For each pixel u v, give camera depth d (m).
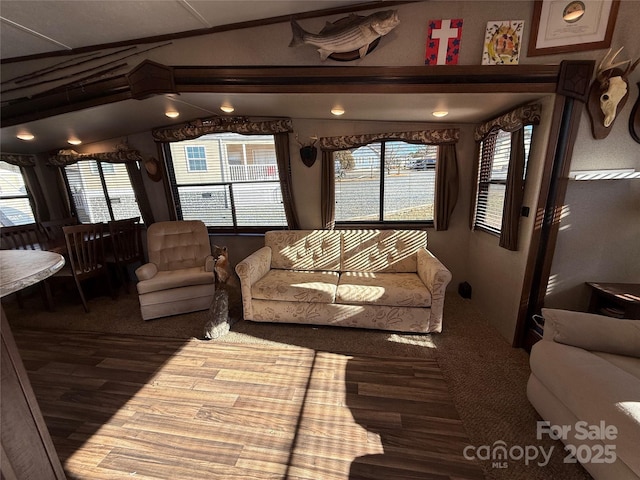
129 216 4.15
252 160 3.71
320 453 1.44
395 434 1.53
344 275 2.89
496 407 1.70
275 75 2.05
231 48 2.08
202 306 3.01
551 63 1.84
